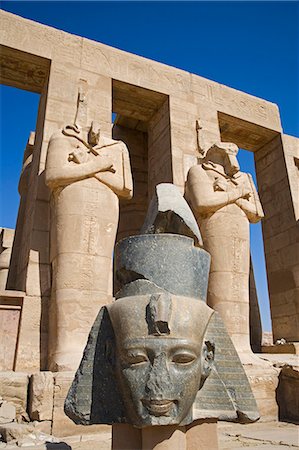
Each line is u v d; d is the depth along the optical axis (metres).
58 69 8.53
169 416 2.68
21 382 4.98
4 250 12.37
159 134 9.93
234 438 4.74
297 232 10.16
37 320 6.37
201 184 7.52
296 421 5.93
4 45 8.23
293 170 11.02
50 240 6.73
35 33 8.64
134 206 10.67
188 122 9.65
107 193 6.68
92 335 3.13
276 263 10.66
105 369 3.04
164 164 9.36
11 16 8.55
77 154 6.53
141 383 2.69
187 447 3.04
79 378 3.05
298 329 9.63
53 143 6.68
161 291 2.99
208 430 3.11
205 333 3.16
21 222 8.56
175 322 2.79
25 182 8.98
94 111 8.55
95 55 9.09
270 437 4.79
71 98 8.38
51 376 4.92
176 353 2.74
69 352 5.66
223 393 3.15
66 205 6.39
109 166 6.70
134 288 3.07
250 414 3.11
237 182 7.83
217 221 7.42
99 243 6.39
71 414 2.98
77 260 6.18
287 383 6.27
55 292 6.12
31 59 8.55
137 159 11.25
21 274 7.19
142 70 9.59
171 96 9.69
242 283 7.32
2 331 6.18
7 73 8.88
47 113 8.02
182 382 2.71
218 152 7.98
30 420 4.79
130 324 2.82
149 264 3.09
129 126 11.45
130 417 2.83
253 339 9.86
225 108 10.46
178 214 3.49
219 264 7.25
